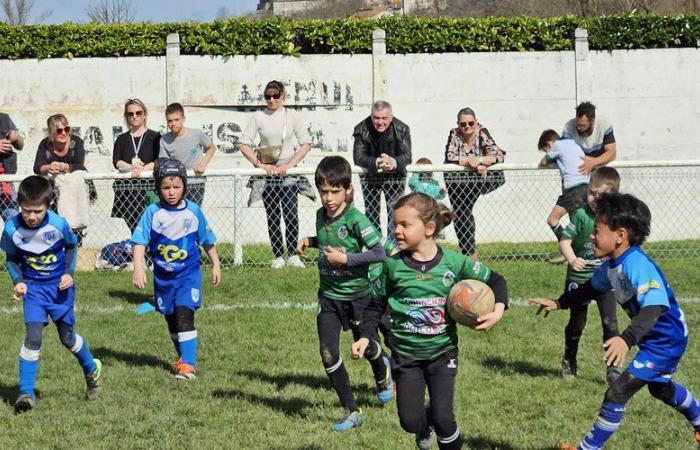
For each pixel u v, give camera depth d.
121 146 10.57
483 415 5.73
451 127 13.85
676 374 6.60
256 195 10.54
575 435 5.32
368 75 13.78
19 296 5.80
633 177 13.16
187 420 5.65
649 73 13.91
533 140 13.88
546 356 7.25
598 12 23.56
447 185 10.42
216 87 13.77
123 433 5.39
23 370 5.87
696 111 14.01
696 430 4.88
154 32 13.71
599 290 4.84
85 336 7.98
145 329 8.26
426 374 4.46
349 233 5.61
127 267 11.03
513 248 12.00
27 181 5.76
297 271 10.42
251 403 6.04
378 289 4.50
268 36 13.70
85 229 11.01
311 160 13.83
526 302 9.12
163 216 6.56
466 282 4.38
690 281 10.02
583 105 9.65
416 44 13.74
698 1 23.62
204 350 7.50
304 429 5.48
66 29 13.67
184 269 6.67
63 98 13.73
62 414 5.77
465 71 13.80
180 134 10.29
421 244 4.40
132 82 13.73
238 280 10.05
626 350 4.33
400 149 9.94
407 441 5.24
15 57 13.68
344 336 7.94
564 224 13.00
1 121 10.70
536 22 13.84
